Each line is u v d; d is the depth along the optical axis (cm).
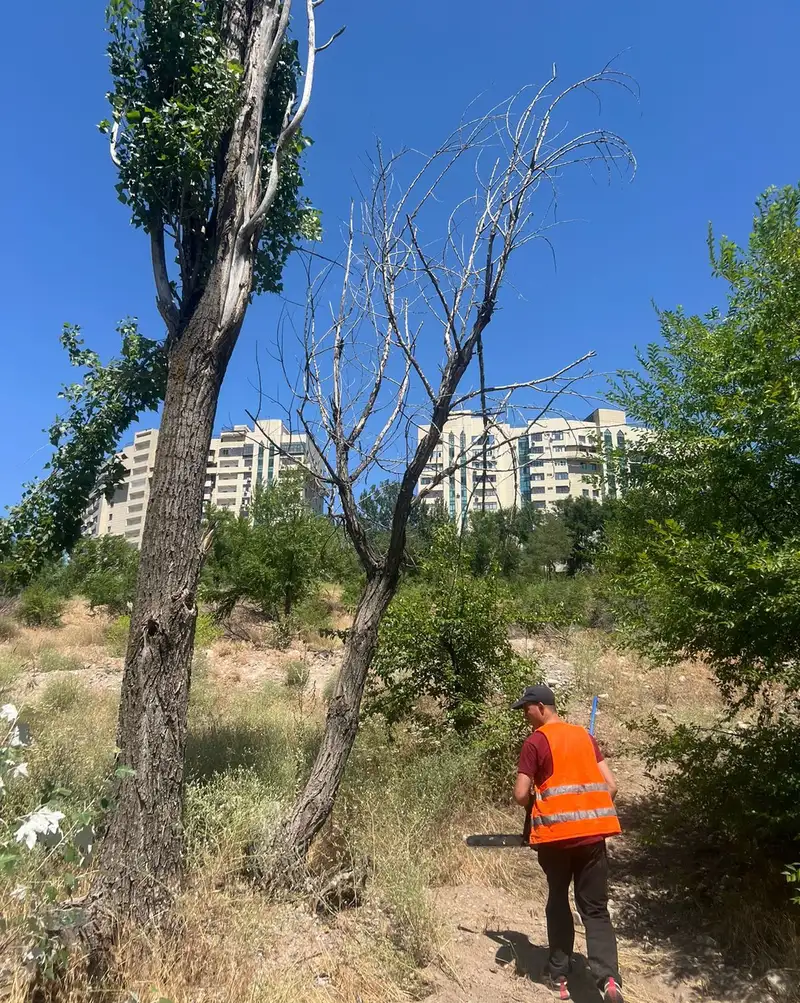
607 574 641
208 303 446
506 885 501
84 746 629
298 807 457
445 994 358
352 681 481
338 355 518
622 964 411
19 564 517
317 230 620
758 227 557
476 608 738
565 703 767
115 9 507
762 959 393
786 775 435
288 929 389
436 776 563
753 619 433
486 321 500
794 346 453
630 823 621
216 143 500
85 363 550
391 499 559
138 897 352
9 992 278
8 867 291
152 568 400
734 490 503
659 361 596
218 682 1259
